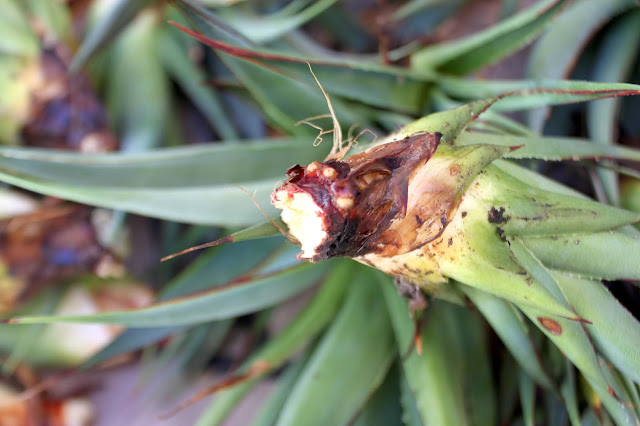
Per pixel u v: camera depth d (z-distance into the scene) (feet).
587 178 1.99
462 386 1.96
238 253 2.22
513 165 1.58
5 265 2.46
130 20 2.27
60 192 1.76
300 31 2.63
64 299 2.63
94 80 2.74
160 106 2.72
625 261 1.53
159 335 2.20
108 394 2.76
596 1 2.09
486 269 1.43
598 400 1.75
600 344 1.57
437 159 1.43
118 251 2.68
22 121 2.52
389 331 2.06
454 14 2.70
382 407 2.09
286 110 1.94
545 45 2.14
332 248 1.39
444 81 1.98
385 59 2.15
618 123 2.27
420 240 1.44
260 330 2.44
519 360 1.73
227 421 2.64
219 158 2.00
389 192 1.37
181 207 1.86
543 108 2.02
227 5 2.42
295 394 1.96
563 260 1.53
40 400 2.62
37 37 2.54
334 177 1.36
